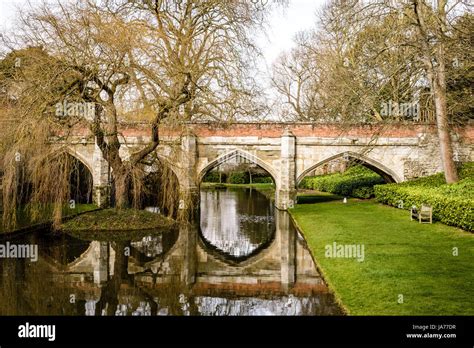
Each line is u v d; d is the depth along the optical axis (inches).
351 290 396.5
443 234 603.8
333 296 409.4
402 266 450.6
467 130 1071.6
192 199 1009.5
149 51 728.3
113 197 1011.3
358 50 863.1
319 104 1583.4
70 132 693.3
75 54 669.9
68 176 726.5
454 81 901.2
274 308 390.0
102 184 1023.6
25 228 737.0
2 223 681.6
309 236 679.1
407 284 390.3
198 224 928.3
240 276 509.7
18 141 624.1
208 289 457.1
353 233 648.4
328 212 925.2
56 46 668.7
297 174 1088.2
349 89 816.3
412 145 1091.9
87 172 1063.0
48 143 674.2
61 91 663.8
